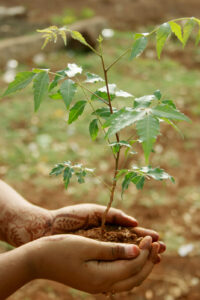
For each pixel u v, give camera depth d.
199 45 4.67
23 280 0.93
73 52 4.21
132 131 2.73
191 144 2.79
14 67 3.65
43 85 0.90
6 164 2.38
